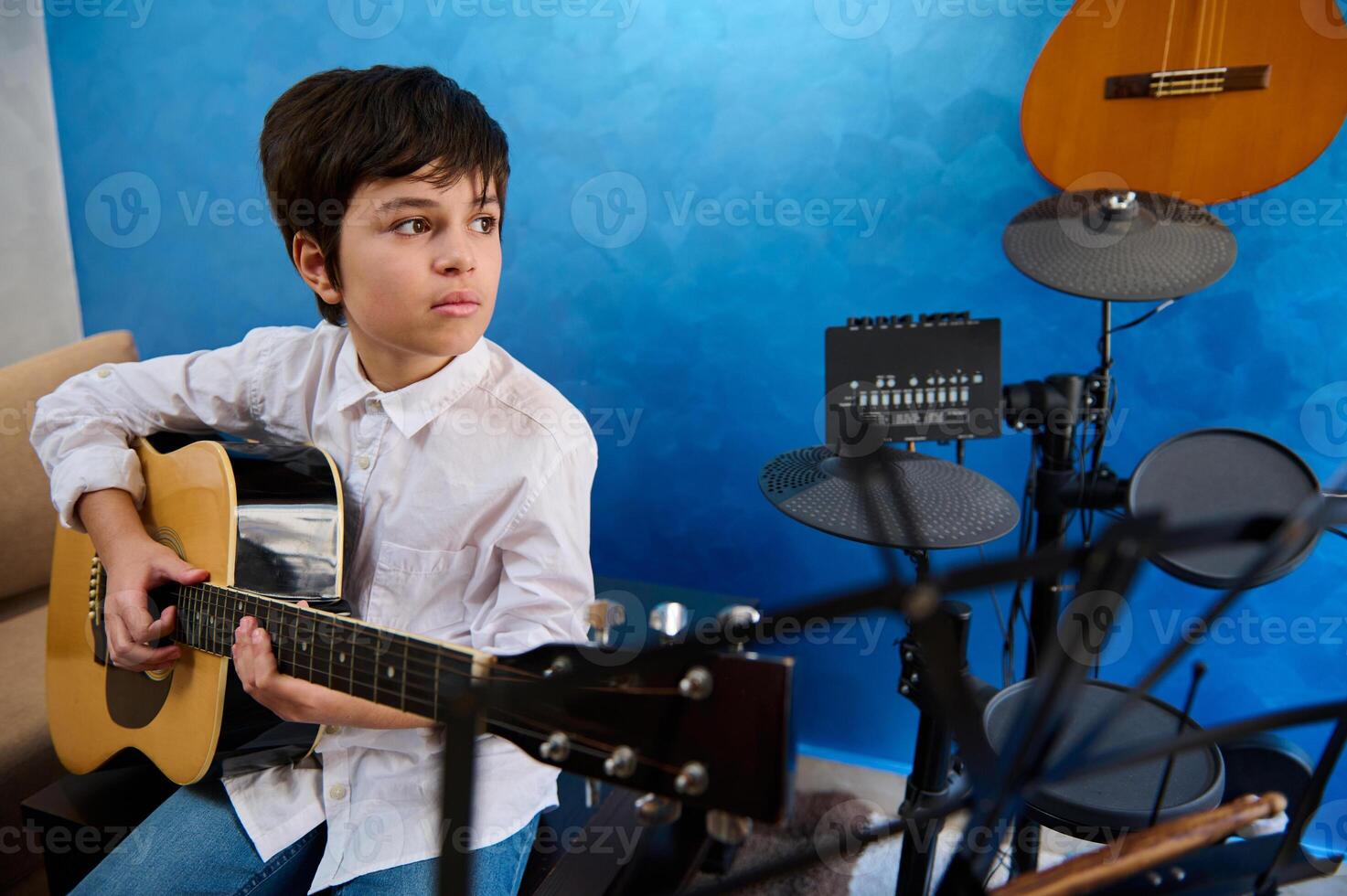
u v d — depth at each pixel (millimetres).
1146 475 1217
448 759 438
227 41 1946
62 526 1335
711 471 1849
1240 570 1011
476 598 1149
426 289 1004
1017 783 495
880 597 377
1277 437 1541
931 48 1550
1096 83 1410
